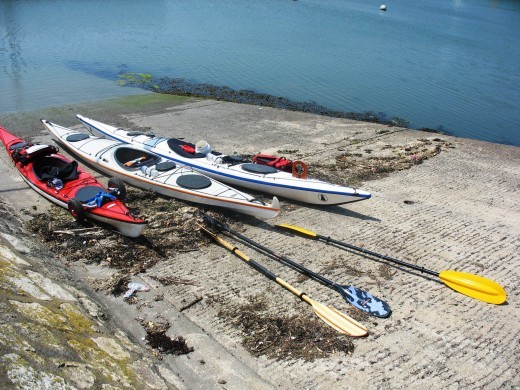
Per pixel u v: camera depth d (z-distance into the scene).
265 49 27.08
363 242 7.92
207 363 5.32
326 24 36.59
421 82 21.70
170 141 10.72
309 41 29.81
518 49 30.06
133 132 11.62
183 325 5.89
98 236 7.73
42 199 9.03
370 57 26.25
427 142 13.08
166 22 34.03
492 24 40.88
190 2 44.88
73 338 4.77
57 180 8.70
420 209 9.12
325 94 19.36
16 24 29.88
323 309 6.10
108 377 4.42
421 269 6.89
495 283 6.60
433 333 5.88
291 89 19.89
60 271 6.52
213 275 6.89
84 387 4.10
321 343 5.66
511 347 5.68
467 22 41.44
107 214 7.71
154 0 44.44
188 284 6.66
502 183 10.47
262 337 5.74
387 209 9.10
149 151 10.64
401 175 10.74
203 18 36.50
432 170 11.09
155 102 16.52
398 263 7.00
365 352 5.54
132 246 7.52
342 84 20.86
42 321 4.74
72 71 20.67
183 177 9.17
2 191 9.30
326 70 23.12
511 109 18.42
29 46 24.66
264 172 9.42
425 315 6.20
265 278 6.86
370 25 37.06
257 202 8.30
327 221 8.63
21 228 7.79
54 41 26.20
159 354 5.41
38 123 13.62
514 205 9.41
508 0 62.28
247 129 13.79
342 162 11.38
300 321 6.00
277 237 8.04
